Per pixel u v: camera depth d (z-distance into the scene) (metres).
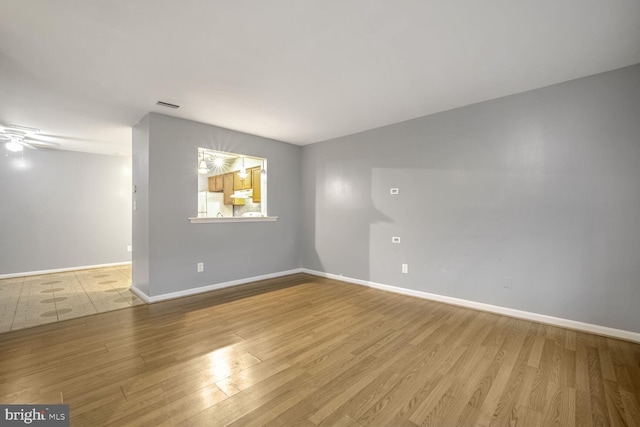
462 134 3.29
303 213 5.16
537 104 2.82
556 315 2.74
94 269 5.43
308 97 3.01
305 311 3.14
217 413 1.55
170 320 2.87
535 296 2.85
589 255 2.58
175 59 2.25
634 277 2.39
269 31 1.92
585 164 2.59
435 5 1.68
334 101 3.12
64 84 2.66
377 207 4.08
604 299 2.52
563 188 2.70
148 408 1.58
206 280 3.91
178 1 1.62
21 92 2.84
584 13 1.75
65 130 4.11
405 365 2.05
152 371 1.95
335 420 1.51
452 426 1.47
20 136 4.30
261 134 4.42
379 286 4.05
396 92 2.91
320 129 4.16
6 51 2.11
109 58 2.23
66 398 1.66
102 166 5.68
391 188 3.92
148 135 3.40
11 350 2.24
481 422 1.50
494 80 2.66
